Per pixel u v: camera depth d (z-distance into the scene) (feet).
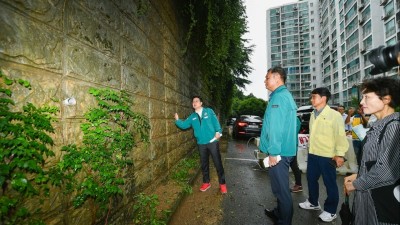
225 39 22.25
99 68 8.02
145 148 12.04
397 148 5.08
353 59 156.46
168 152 16.46
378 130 5.63
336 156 11.22
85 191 6.33
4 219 4.44
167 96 16.79
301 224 11.13
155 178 13.56
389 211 5.11
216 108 56.18
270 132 9.30
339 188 16.39
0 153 4.15
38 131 4.94
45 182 5.43
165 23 16.74
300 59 319.47
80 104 6.91
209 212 12.48
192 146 26.50
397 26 102.17
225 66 36.60
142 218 10.27
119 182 7.74
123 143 8.17
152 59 13.82
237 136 51.01
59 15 6.13
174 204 11.93
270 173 9.93
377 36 127.95
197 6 20.89
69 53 6.48
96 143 7.04
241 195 15.19
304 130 29.99
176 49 19.88
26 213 4.64
